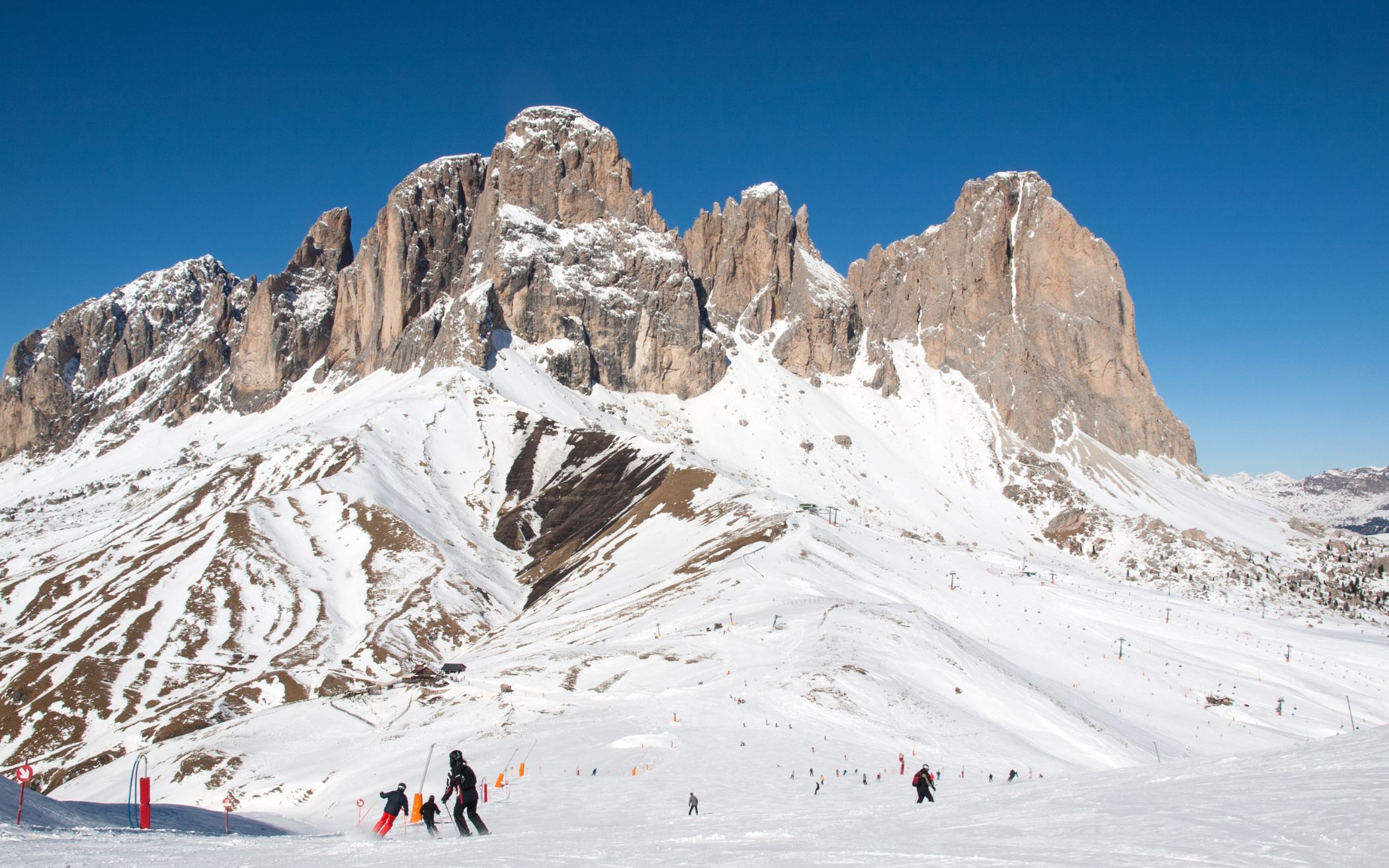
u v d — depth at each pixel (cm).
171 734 11506
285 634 15162
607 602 14388
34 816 2423
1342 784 1867
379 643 14762
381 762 7512
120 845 2038
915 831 2041
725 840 2094
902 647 9506
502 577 18662
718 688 8331
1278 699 11056
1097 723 8912
